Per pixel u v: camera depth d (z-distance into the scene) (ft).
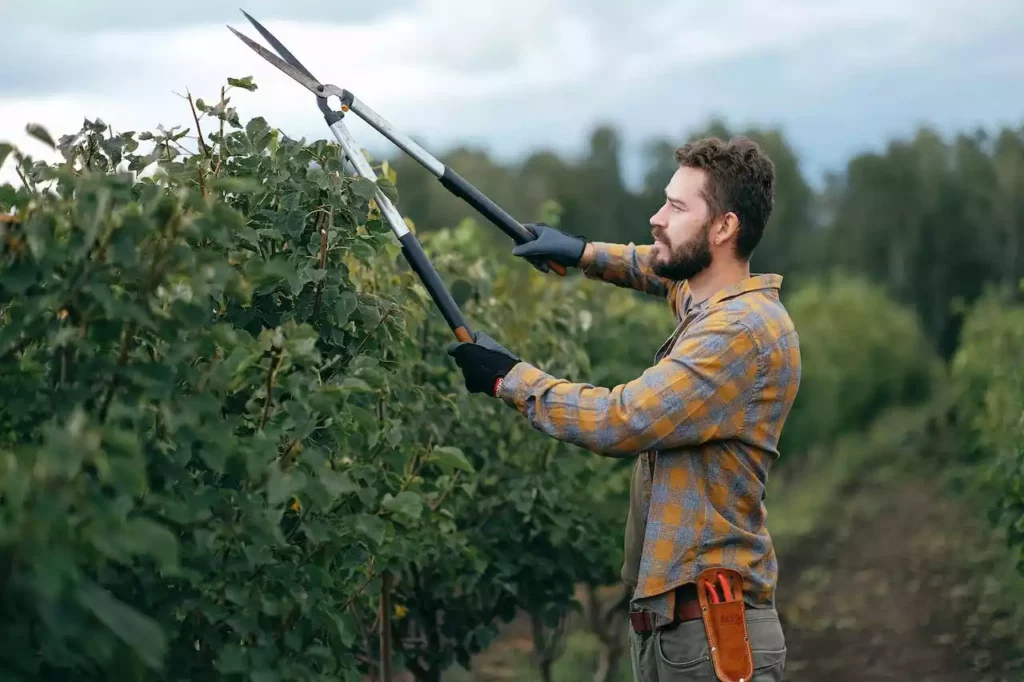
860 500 36.52
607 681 17.30
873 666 20.22
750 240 8.61
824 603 24.95
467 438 12.78
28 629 5.33
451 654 13.50
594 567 14.28
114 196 5.98
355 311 8.87
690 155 8.64
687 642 8.32
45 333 6.03
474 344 8.49
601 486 15.69
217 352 7.14
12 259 5.96
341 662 8.02
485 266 14.76
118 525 5.01
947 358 85.61
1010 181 91.04
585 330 15.11
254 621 6.81
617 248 10.45
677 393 8.05
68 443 4.90
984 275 90.74
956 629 21.81
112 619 4.78
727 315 8.29
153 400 6.18
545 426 8.23
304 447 7.41
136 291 6.20
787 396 8.39
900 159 94.17
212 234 6.03
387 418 10.56
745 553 8.36
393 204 9.01
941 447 42.45
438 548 11.63
